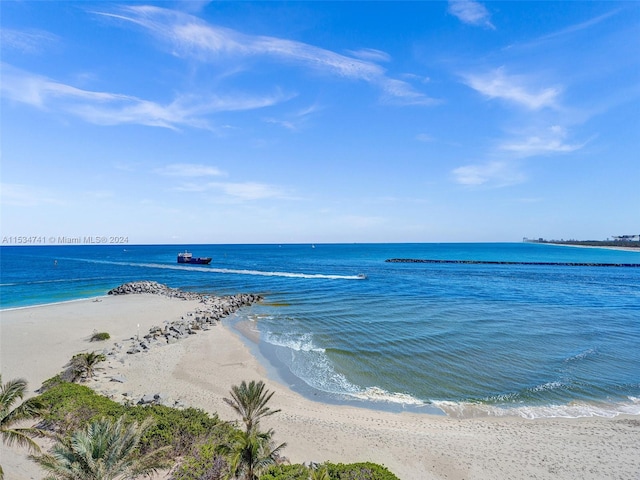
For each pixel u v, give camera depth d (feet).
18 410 52.13
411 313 168.55
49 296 217.77
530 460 61.87
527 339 128.06
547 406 82.38
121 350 114.32
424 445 66.23
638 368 102.78
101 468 41.09
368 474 52.08
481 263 514.27
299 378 96.89
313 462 57.88
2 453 59.16
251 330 142.00
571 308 183.32
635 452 64.08
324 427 71.87
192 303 194.18
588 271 393.50
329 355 113.19
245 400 57.93
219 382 92.07
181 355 110.93
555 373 99.45
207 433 61.77
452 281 295.48
